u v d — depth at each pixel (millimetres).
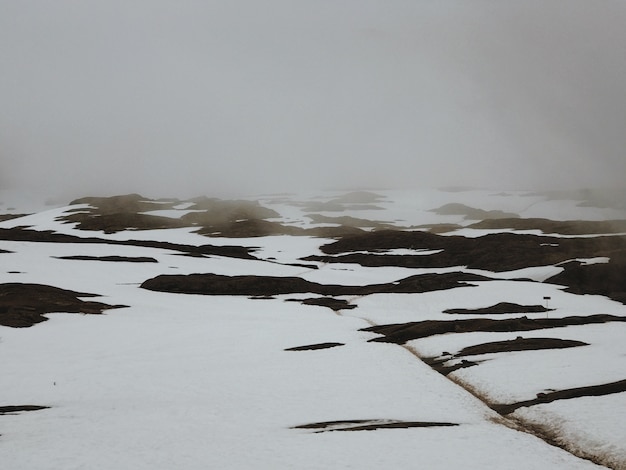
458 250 115250
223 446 23328
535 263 100500
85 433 25234
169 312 61906
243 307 67000
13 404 30359
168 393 32188
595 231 138125
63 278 79125
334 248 127688
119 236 146000
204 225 167750
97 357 41344
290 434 24891
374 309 67188
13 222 179250
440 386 33094
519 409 28484
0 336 47781
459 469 20641
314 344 45062
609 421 25219
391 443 23516
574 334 46375
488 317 58344
